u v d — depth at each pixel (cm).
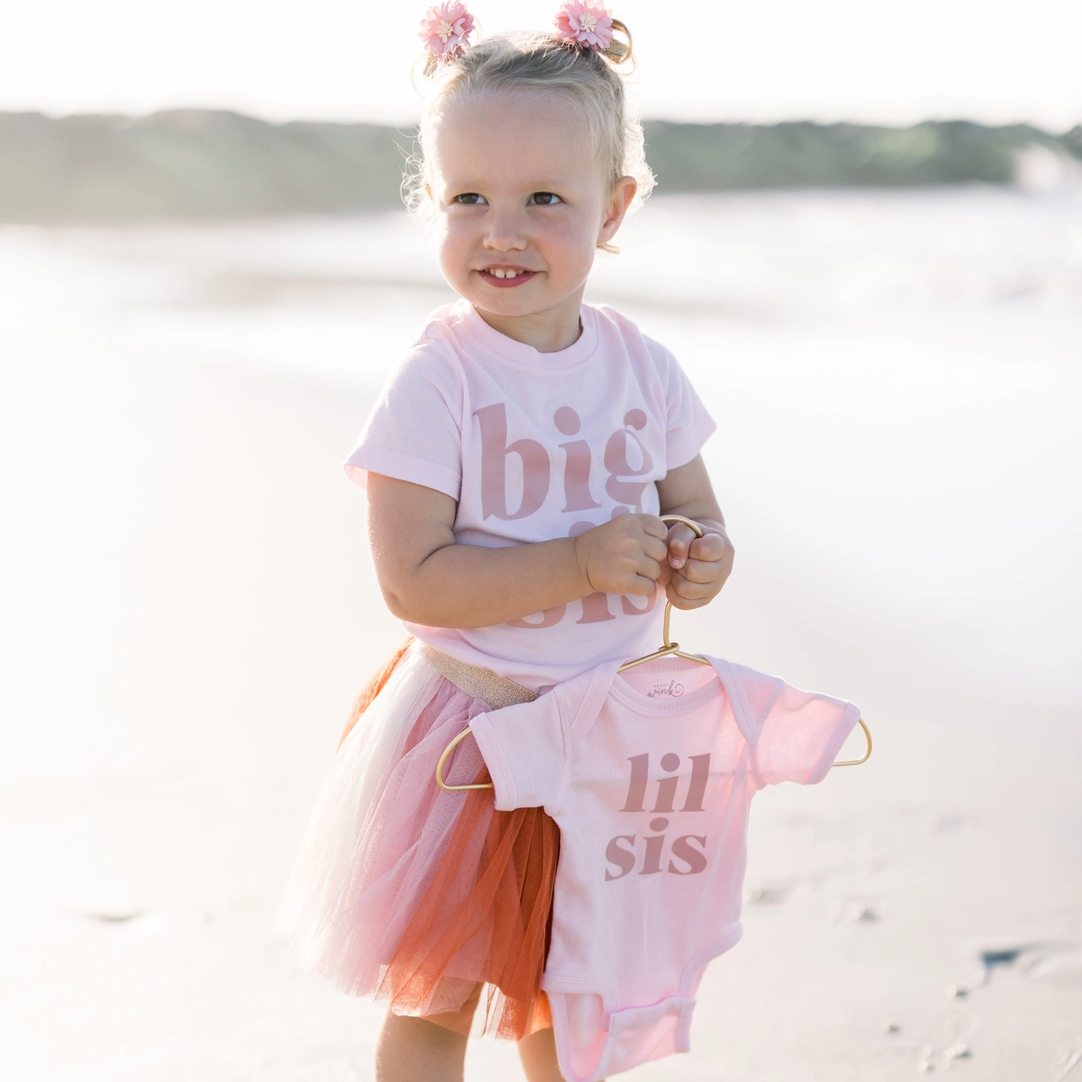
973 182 2556
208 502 496
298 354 798
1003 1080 197
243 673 347
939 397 677
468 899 165
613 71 175
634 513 166
